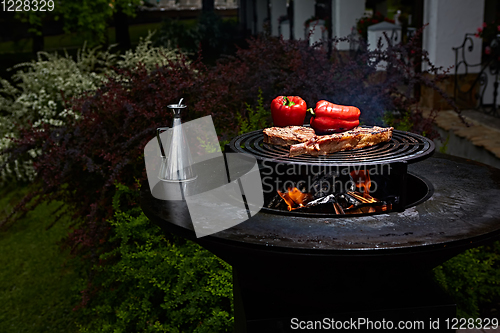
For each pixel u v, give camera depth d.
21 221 4.73
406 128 3.35
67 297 3.33
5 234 4.45
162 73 3.16
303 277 1.54
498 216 1.58
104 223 2.80
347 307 1.56
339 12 8.31
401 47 3.60
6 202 5.19
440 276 2.48
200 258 2.41
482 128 4.73
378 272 1.53
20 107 5.48
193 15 12.61
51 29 11.04
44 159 2.99
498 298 2.70
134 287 2.72
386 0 12.09
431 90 5.70
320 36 9.93
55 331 2.96
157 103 2.90
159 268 2.49
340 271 1.51
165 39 11.24
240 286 1.69
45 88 5.50
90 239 2.77
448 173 2.08
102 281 2.93
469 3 5.54
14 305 3.28
